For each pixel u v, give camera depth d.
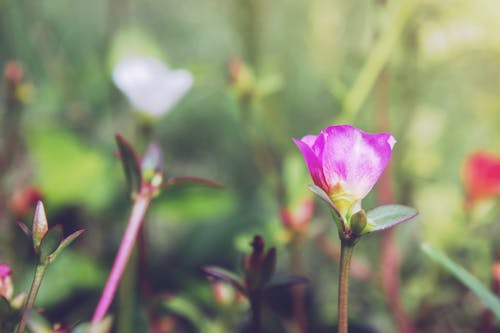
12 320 0.27
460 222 0.45
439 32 0.51
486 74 0.62
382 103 0.49
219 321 0.37
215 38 0.77
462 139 0.63
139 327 0.43
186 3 0.80
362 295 0.49
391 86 0.54
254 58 0.56
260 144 0.53
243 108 0.47
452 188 0.56
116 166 0.54
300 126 0.65
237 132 0.67
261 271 0.28
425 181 0.55
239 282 0.28
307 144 0.26
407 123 0.54
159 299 0.36
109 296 0.29
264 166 0.52
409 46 0.52
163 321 0.40
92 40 0.72
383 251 0.45
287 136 0.57
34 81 0.62
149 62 0.41
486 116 0.60
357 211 0.26
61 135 0.50
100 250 0.54
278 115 0.56
